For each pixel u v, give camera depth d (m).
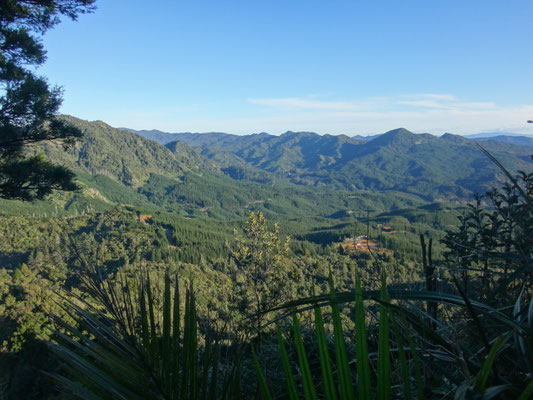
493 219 1.31
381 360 0.44
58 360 0.51
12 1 6.15
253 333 0.57
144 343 0.59
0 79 6.17
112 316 0.59
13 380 3.74
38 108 6.27
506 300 0.81
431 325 0.79
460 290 0.50
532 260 0.66
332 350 1.58
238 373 0.59
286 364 0.46
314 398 0.44
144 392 0.55
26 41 6.41
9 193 6.33
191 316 0.62
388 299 0.48
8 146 6.55
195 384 0.58
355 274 0.50
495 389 0.39
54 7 6.70
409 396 0.40
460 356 0.47
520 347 0.52
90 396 0.49
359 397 0.42
